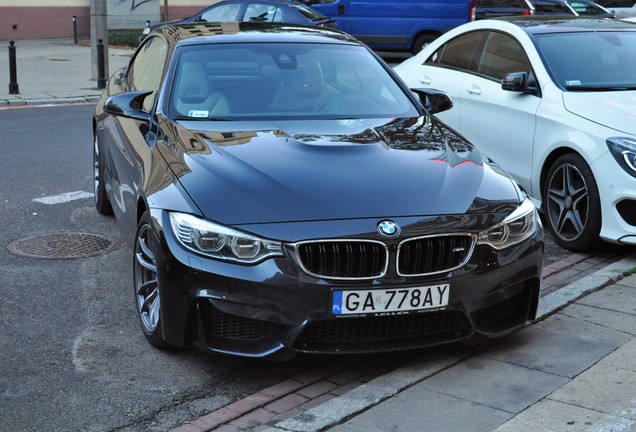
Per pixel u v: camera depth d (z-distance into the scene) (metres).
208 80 6.00
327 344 4.55
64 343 5.18
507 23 8.45
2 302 5.80
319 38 6.64
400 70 9.43
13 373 4.77
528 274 4.89
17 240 7.20
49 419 4.27
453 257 4.63
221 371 4.86
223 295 4.46
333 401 4.35
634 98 7.26
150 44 7.14
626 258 6.76
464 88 8.42
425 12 20.97
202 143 5.22
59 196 8.66
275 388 4.65
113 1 29.22
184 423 4.27
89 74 19.08
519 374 4.69
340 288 4.43
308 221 4.50
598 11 25.95
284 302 4.43
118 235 7.41
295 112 5.83
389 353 5.05
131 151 5.76
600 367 4.76
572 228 7.25
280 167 4.88
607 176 6.70
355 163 4.98
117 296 5.97
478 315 4.84
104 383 4.68
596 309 5.62
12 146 11.18
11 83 15.88
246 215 4.52
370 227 4.50
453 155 5.28
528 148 7.57
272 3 19.08
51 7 27.17
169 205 4.71
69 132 12.33
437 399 4.39
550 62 7.71
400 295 4.50
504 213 4.83
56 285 6.16
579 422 4.11
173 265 4.57
